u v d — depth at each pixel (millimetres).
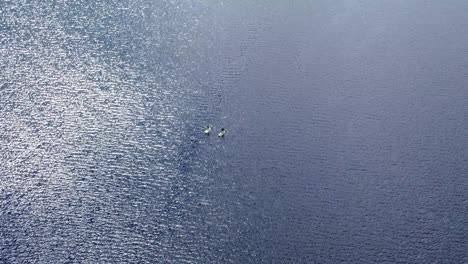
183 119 105688
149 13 136250
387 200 92375
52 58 117500
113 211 87500
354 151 101188
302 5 144875
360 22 138500
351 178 96000
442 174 97500
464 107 112375
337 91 114875
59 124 101812
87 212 86938
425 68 122938
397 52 127750
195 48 124938
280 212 89500
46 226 84062
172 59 120688
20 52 118438
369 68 122000
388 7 146625
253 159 98625
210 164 97250
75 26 128500
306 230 86875
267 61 122438
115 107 106750
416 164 99188
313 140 103062
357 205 91250
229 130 104125
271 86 115188
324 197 92375
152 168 95500
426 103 113000
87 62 117250
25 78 111375
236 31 132000
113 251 81562
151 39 126688
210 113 107500
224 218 88062
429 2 150250
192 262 81188
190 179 94250
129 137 100875
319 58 124250
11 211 85875
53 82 111062
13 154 95125
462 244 86125
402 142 103562
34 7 134125
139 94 110312
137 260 80625
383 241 85938
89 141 99125
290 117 107875
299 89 114812
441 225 88812
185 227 86188
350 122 107438
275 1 146000
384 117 109000
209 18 136500
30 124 101188
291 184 94375
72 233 83438
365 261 82875
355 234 86688
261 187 93625
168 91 111750
